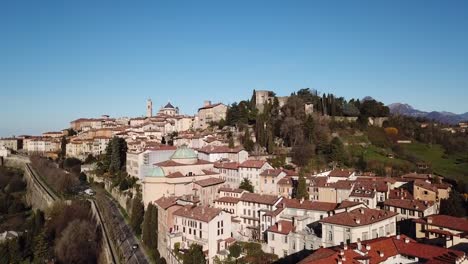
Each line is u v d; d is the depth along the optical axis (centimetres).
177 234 11525
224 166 16700
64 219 16025
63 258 13462
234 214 13550
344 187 13200
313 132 19600
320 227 11112
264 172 15462
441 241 9450
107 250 12694
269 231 10794
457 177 16875
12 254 13738
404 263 7919
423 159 19912
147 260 11762
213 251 10962
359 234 9156
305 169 17200
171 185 14638
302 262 7638
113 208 17175
